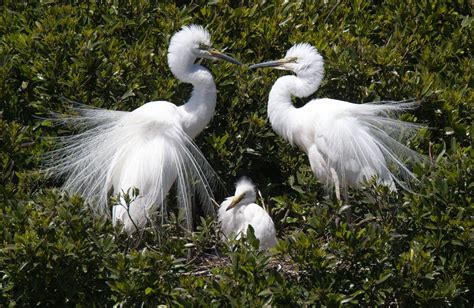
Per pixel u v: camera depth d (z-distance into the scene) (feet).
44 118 41.06
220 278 33.42
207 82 39.68
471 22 46.37
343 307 32.81
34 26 44.62
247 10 45.01
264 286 32.68
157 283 32.91
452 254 34.83
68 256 33.04
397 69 42.22
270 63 39.91
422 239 34.47
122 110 40.81
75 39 42.09
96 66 41.32
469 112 41.88
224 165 41.86
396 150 39.09
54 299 34.76
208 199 42.11
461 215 34.47
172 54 39.63
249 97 42.22
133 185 38.06
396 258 34.12
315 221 33.91
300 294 32.91
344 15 47.29
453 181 35.40
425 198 34.96
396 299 34.30
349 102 41.63
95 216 35.37
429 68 43.98
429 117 42.01
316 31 45.57
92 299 34.30
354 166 37.81
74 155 40.52
